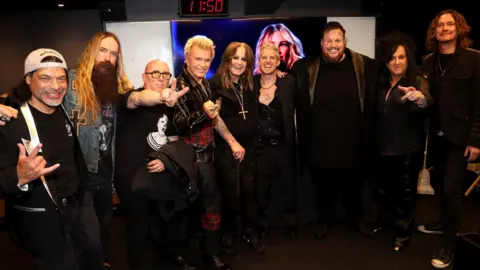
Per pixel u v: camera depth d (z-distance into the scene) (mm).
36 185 1660
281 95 2676
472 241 1619
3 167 1568
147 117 2133
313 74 2699
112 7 4086
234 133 2588
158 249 2635
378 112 2693
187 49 2297
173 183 2158
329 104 2676
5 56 4789
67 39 4832
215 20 4137
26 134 1630
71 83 2002
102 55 2094
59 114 1778
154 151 2152
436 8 4281
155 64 2184
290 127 2738
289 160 2840
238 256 2781
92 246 2045
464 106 2471
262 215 2979
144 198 2238
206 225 2531
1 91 4832
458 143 2488
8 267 2713
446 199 2574
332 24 2582
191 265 2596
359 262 2652
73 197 1839
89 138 2031
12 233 1736
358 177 2963
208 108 2139
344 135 2699
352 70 2660
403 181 2729
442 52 2572
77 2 4344
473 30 4184
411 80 2559
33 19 4762
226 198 2629
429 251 2777
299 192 3346
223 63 2570
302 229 3238
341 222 3346
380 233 3098
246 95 2602
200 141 2322
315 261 2686
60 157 1760
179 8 4074
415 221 3273
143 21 4121
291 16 4184
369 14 4203
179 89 2209
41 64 1614
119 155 2174
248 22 4156
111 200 2283
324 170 2842
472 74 2420
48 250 1735
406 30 4328
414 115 2598
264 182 2842
